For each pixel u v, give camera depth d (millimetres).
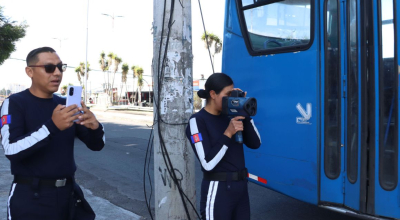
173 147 3289
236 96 2582
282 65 4137
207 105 2732
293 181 4020
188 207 3318
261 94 4367
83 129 2668
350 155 3592
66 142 2488
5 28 11477
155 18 3406
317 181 3801
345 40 3643
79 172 7766
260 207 5391
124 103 58156
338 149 3680
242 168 2688
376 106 3400
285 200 5691
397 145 3281
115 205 5402
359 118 3514
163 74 3316
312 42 3861
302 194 3938
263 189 6309
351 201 3578
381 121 3371
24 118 2383
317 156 3795
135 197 5938
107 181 6984
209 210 2617
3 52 11992
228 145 2580
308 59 3891
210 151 2553
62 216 2482
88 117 2439
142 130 16297
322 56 3791
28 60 2445
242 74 4637
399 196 3273
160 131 3307
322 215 5012
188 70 3383
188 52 3387
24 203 2328
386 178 3348
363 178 3465
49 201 2387
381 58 3381
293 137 4016
